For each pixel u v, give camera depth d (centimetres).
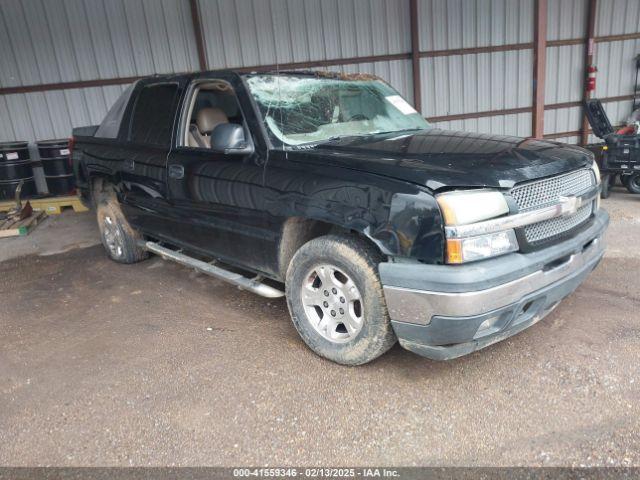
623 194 734
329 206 281
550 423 249
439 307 243
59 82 877
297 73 380
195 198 377
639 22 983
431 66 952
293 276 314
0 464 244
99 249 599
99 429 265
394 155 287
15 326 399
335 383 293
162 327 380
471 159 272
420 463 229
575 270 284
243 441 250
